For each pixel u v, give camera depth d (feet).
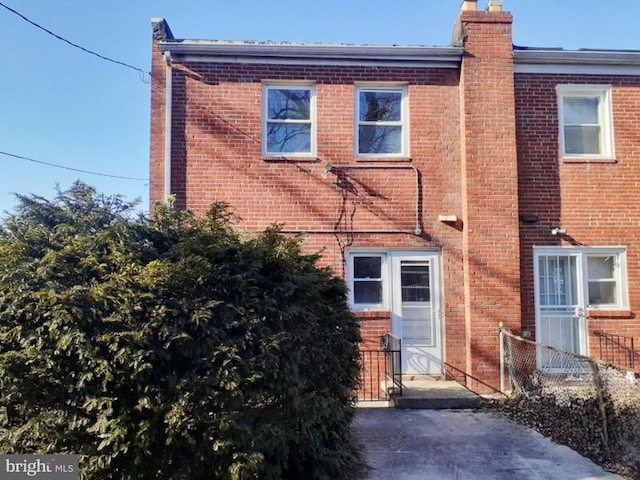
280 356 14.46
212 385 13.60
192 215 17.57
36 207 16.93
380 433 20.98
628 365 29.48
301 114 30.37
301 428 14.99
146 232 16.31
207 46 29.12
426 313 29.50
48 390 13.34
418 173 29.96
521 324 29.17
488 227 29.17
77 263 14.61
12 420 13.62
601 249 30.14
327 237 29.45
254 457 13.43
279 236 17.04
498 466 17.31
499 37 30.14
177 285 14.37
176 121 29.35
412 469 16.99
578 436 20.22
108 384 13.39
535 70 30.76
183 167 29.17
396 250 29.76
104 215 16.83
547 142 30.50
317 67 30.14
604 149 30.96
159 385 13.57
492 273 28.96
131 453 13.32
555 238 30.07
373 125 30.48
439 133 30.27
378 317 29.22
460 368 29.07
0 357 12.90
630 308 29.94
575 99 31.27
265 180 29.48
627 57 30.68
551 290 30.07
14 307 13.28
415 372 29.17
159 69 29.84
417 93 30.37
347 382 17.43
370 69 30.27
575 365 27.71
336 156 29.84
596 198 30.37
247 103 29.76
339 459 16.06
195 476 13.89
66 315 12.84
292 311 14.90
